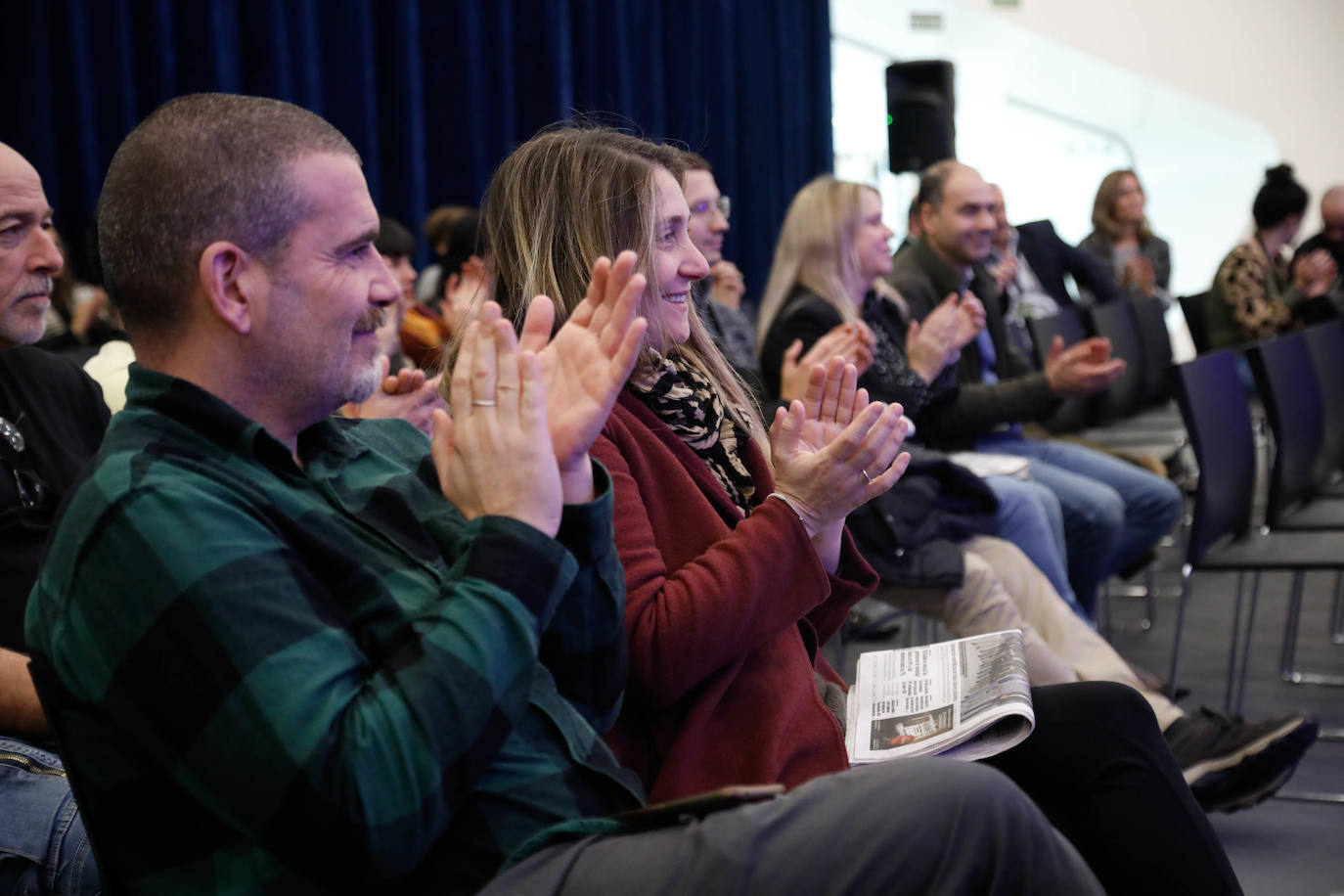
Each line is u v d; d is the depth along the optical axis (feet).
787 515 4.08
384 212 15.31
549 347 3.32
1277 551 8.54
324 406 3.35
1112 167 30.96
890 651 4.97
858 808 2.88
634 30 17.79
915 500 7.79
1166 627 11.76
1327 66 28.09
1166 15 27.07
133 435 3.08
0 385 4.82
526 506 3.06
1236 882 4.31
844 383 4.46
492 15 16.08
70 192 12.49
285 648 2.79
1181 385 8.23
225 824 2.93
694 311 4.95
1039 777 4.42
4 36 12.10
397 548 3.34
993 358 10.94
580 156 4.47
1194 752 6.57
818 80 20.24
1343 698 9.41
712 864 2.83
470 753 2.85
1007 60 26.12
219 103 3.21
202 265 3.11
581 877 2.91
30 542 4.63
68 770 3.01
